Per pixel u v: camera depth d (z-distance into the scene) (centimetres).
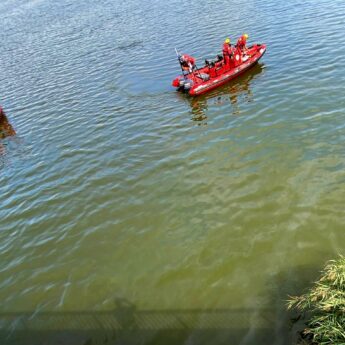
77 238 1082
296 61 1975
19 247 1091
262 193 1100
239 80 1941
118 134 1633
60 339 802
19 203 1290
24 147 1686
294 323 718
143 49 2725
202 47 2512
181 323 782
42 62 2897
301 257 875
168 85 2061
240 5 3278
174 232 1030
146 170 1335
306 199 1038
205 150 1388
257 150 1318
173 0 4116
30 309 888
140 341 762
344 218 951
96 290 904
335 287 671
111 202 1204
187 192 1177
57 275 970
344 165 1141
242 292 821
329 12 2602
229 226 1008
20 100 2250
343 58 1869
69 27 3828
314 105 1523
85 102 2034
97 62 2647
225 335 736
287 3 3034
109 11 4212
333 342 599
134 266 949
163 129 1609
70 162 1484
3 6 5988
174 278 891
